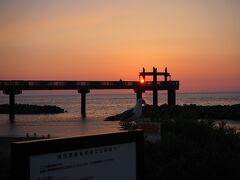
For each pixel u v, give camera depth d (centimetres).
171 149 827
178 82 6681
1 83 5516
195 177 765
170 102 6712
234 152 833
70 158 373
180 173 757
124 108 9769
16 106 7369
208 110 5312
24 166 342
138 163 425
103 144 396
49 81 5794
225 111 5191
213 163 777
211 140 902
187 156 798
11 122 4722
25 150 342
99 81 6212
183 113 1092
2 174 723
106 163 400
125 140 413
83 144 379
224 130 970
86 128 3622
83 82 6084
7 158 848
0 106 8056
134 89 6450
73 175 376
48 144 355
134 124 970
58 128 3694
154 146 832
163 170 755
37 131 3391
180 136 927
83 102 6162
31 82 5666
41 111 7150
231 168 779
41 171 354
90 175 387
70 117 5744
